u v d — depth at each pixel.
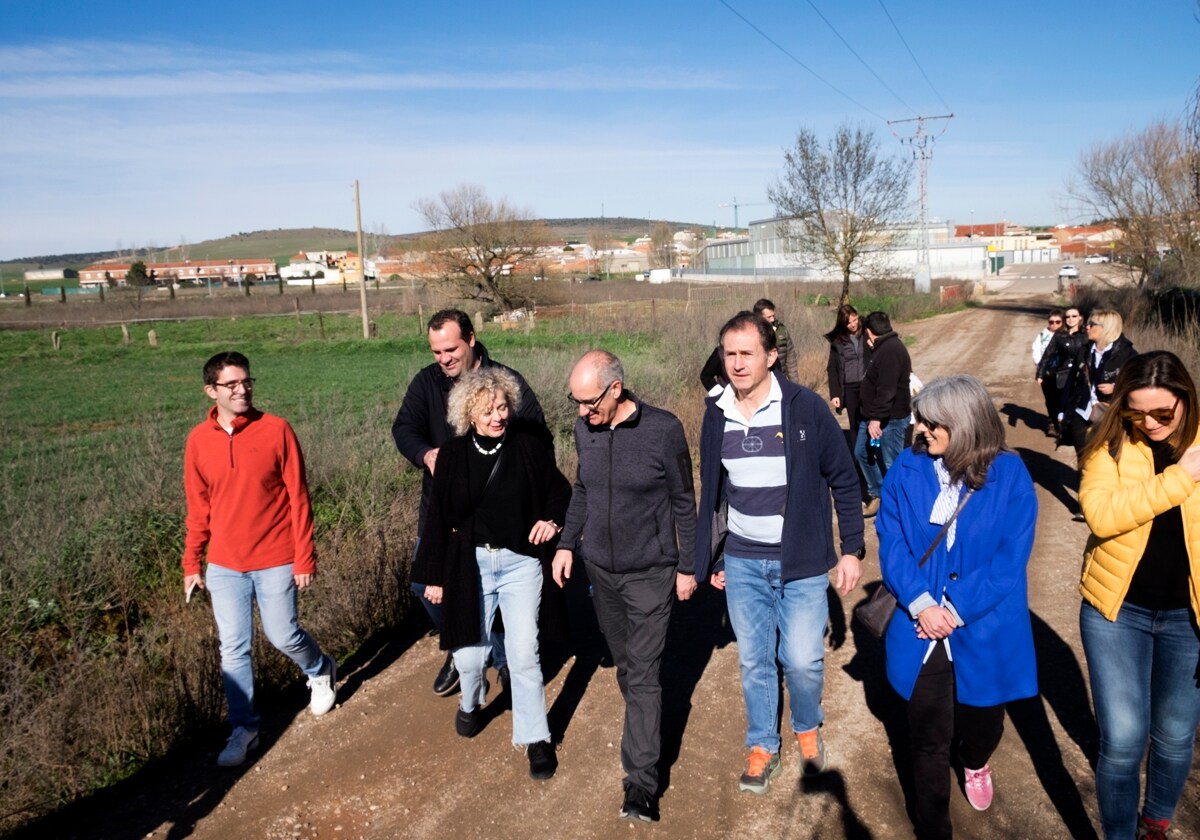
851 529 3.37
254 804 3.54
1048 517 7.16
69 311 48.31
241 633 3.91
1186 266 24.19
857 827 3.22
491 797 3.53
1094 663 2.84
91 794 3.62
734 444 3.42
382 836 3.30
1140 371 2.62
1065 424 7.99
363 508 7.00
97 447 10.30
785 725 4.00
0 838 3.31
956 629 2.90
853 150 32.16
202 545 4.04
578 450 3.64
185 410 14.40
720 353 6.63
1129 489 2.64
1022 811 3.24
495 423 3.58
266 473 3.88
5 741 3.54
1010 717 3.93
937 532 2.88
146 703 4.01
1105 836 2.86
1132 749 2.75
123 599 5.39
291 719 4.26
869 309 34.75
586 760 3.79
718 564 3.59
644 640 3.49
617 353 19.23
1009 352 21.30
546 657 4.89
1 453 9.98
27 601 5.26
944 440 2.85
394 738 4.03
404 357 23.78
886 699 4.18
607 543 3.50
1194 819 3.12
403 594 5.47
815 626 3.42
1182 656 2.69
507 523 3.66
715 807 3.39
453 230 40.25
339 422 10.16
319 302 51.47
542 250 40.88
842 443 3.36
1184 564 2.66
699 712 4.15
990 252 85.38
